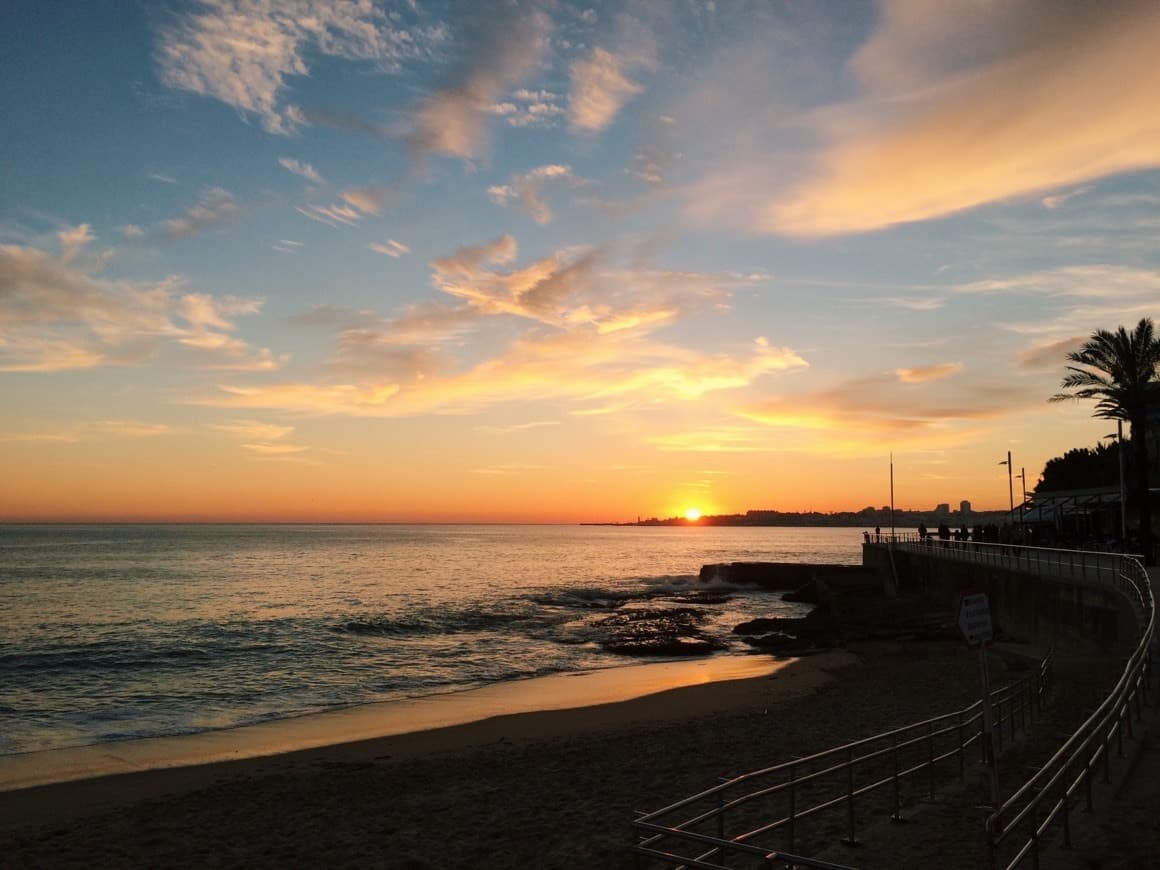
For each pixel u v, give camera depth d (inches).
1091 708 693.9
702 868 277.9
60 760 704.4
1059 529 2156.7
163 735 809.5
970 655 1251.2
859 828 421.1
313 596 2412.6
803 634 1695.4
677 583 3314.5
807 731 748.0
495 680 1171.3
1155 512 2042.3
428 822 502.3
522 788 579.5
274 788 601.6
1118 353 1542.8
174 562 4023.1
